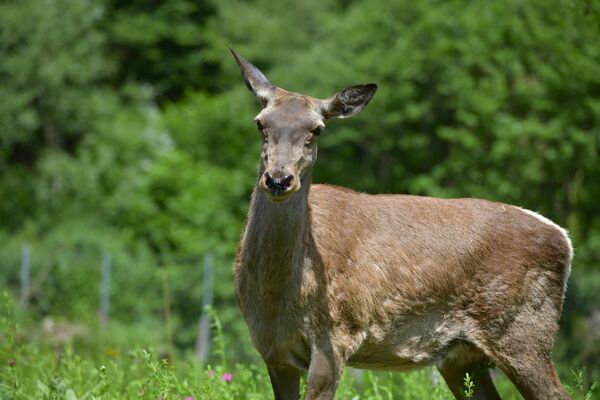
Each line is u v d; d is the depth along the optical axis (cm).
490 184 1836
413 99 2159
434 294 641
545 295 667
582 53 1658
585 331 1555
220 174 2311
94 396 644
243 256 599
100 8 3178
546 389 654
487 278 654
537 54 1830
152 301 1978
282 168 558
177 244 2275
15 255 2047
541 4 1764
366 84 613
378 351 638
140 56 3475
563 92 1723
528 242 665
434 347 652
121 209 2438
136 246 2311
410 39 2128
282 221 577
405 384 780
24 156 3103
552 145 1798
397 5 2188
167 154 2417
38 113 2811
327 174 2303
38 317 1546
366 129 2189
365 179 2242
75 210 2544
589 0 1290
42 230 2494
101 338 1191
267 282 583
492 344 654
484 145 1906
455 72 2002
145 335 1432
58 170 2594
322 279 596
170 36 3447
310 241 596
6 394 655
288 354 602
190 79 3434
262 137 591
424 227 649
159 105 3544
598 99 1697
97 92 2873
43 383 672
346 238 619
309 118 584
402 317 634
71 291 1892
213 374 688
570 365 1105
